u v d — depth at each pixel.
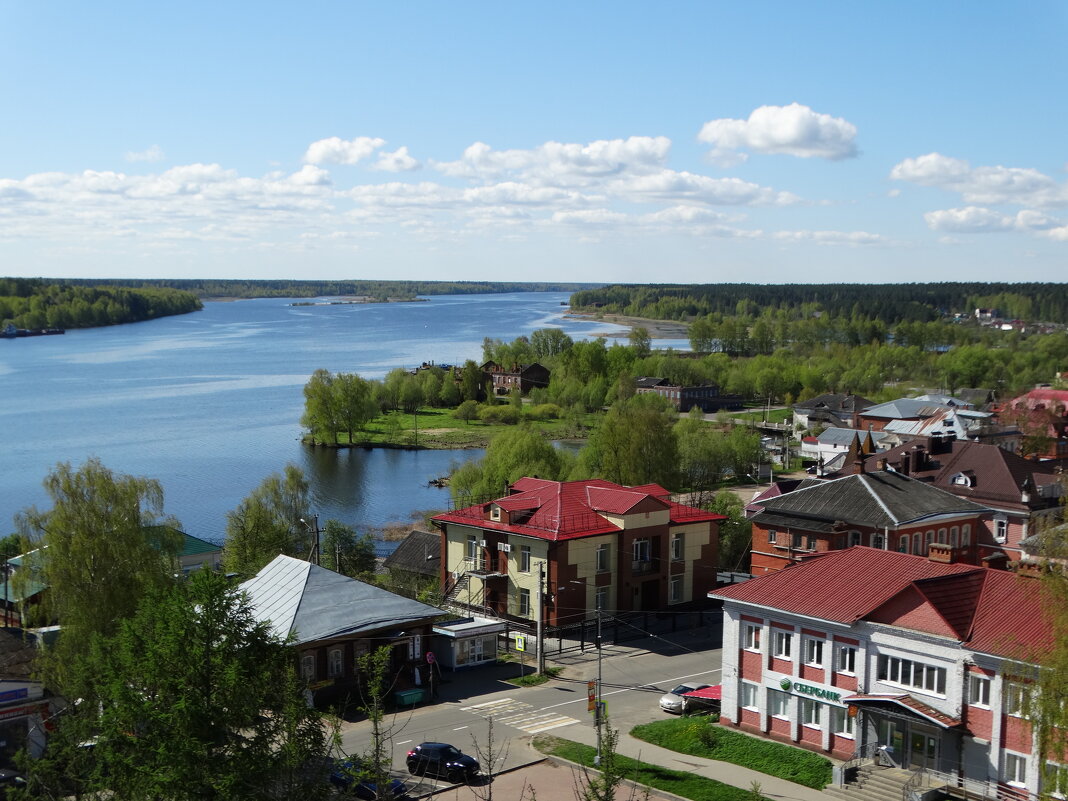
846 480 90.56
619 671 72.12
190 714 33.59
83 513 64.44
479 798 49.72
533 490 90.44
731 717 60.44
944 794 49.44
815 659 56.34
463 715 62.69
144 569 65.19
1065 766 38.84
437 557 96.12
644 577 85.38
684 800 49.84
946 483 101.38
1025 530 93.50
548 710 63.75
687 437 165.00
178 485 157.38
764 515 91.75
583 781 52.03
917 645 51.41
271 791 34.75
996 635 49.28
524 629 81.25
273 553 92.88
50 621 72.88
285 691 36.94
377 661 47.25
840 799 50.03
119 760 34.41
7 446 191.12
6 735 53.16
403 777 52.56
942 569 56.28
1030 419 155.88
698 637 80.94
